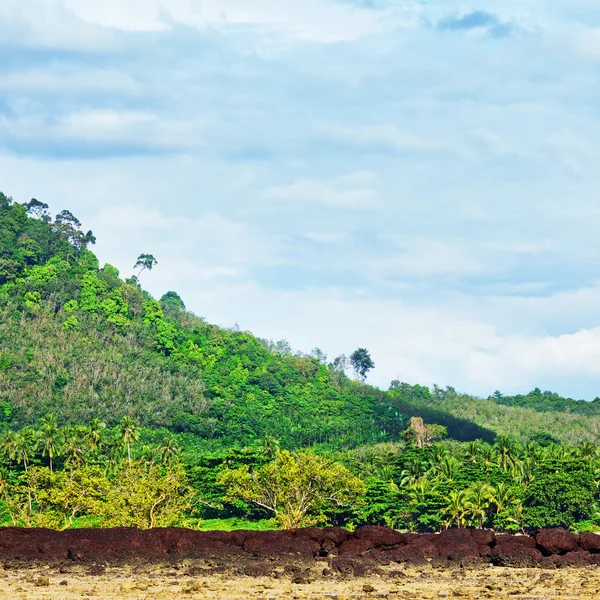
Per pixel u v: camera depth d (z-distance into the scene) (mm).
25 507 142625
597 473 197500
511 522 182000
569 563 50125
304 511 154375
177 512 124812
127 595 40938
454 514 176875
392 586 43875
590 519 183500
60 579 45500
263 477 163125
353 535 54875
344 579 45875
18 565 48969
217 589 42625
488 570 49094
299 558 51250
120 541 53094
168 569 48562
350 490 160375
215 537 54750
